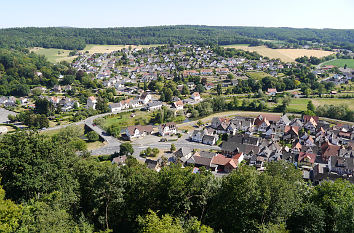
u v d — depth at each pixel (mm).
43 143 56656
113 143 144375
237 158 117375
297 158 117438
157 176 54656
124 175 58719
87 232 41625
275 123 170750
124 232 52344
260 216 48156
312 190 59312
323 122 166125
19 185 48656
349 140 140375
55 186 51125
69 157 62531
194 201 53500
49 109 188750
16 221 37031
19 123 180750
